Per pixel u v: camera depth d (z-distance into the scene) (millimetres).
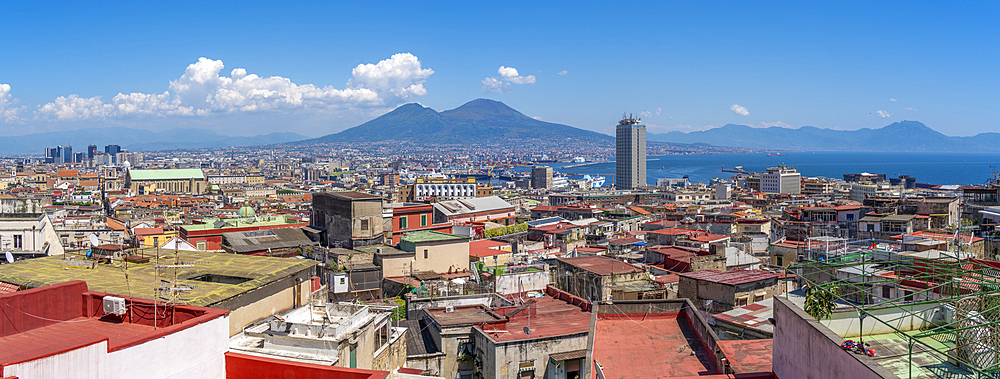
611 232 159125
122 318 30297
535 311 62656
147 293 39906
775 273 69562
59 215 192125
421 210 148750
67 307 30266
